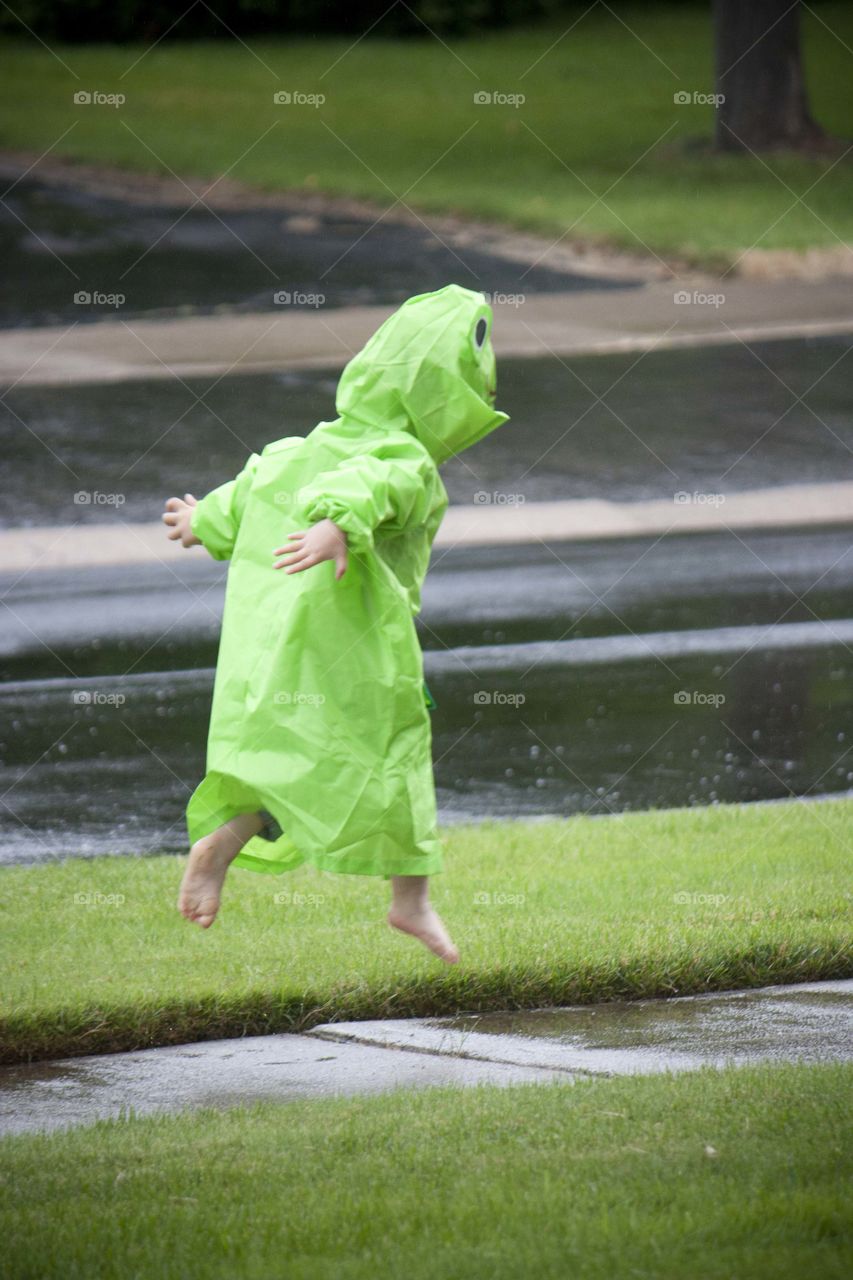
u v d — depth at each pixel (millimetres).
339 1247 11578
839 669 34250
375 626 15578
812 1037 16922
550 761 28938
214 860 15781
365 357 16578
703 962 18891
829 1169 12617
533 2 119000
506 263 76250
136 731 30828
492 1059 16500
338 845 15344
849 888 21578
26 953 19422
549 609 39031
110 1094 15836
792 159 90625
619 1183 12484
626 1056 16406
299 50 113688
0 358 63938
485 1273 11016
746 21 92125
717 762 28719
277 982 18141
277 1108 14891
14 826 25688
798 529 45688
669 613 38594
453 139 96125
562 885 21891
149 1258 11469
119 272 75750
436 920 15992
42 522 46750
